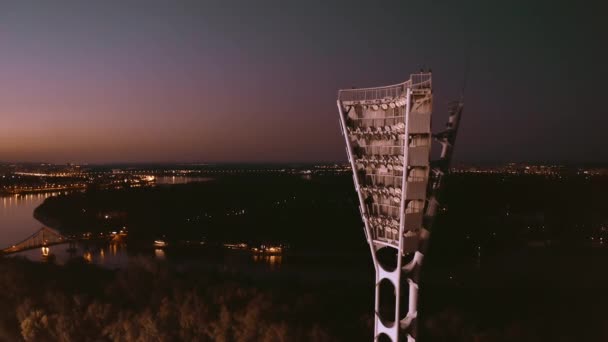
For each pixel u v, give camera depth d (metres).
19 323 65.50
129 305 64.06
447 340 54.06
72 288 70.44
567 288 101.81
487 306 78.81
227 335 53.84
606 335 59.53
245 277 84.25
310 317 57.50
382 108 26.88
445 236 167.12
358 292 77.69
